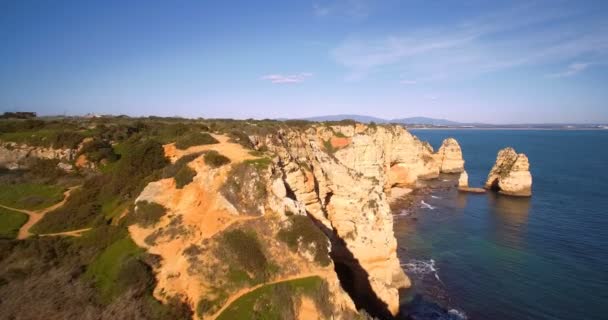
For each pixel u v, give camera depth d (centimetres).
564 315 3556
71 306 2056
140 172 3697
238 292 2272
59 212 3238
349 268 3897
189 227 2719
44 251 2595
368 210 3938
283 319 2170
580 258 4875
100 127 5538
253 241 2608
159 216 2872
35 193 3788
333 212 4262
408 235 5878
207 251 2481
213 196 2956
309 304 2314
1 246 2602
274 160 3500
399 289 3975
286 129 6212
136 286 2194
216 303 2175
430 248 5297
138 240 2683
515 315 3572
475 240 5628
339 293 2478
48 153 4503
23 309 2014
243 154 3609
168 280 2283
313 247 2678
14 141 4678
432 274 4438
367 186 4125
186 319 2072
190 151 3959
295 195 3703
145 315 2019
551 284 4172
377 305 3512
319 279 2488
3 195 3697
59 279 2298
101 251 2670
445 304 3769
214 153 3456
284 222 2803
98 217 3134
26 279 2289
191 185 3100
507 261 4806
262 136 5191
